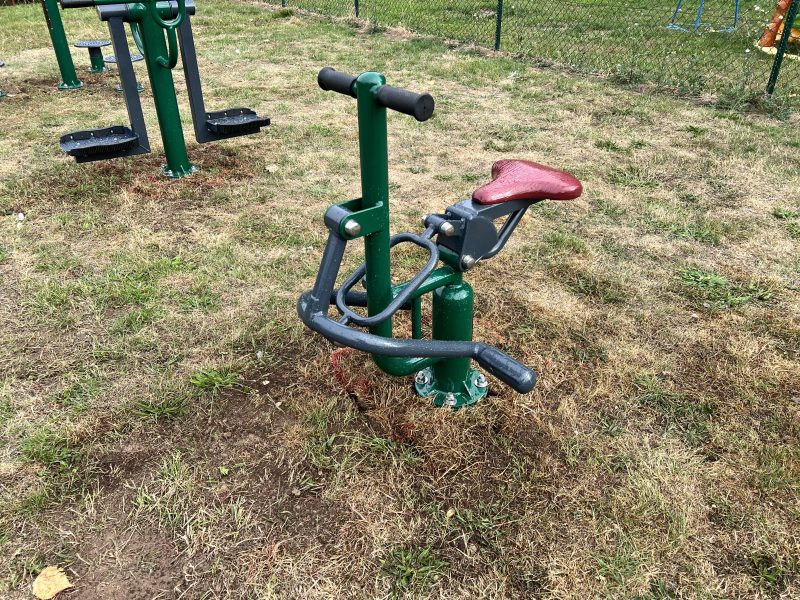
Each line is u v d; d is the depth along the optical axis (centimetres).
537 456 205
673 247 334
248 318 274
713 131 503
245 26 965
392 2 1159
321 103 589
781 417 219
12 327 267
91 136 407
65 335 263
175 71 720
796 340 259
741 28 927
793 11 540
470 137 497
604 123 527
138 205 381
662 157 452
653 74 652
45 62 771
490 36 872
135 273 308
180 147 422
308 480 197
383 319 170
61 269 310
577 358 250
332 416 221
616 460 203
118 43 382
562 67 709
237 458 205
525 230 351
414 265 314
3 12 1140
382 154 161
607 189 402
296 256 325
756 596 162
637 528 180
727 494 190
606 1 1195
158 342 259
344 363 245
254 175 428
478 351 189
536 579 168
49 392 232
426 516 185
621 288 297
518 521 183
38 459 203
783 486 192
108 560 173
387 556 174
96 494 192
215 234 347
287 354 252
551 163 443
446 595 164
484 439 211
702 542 176
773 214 367
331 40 862
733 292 294
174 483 195
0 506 187
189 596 165
